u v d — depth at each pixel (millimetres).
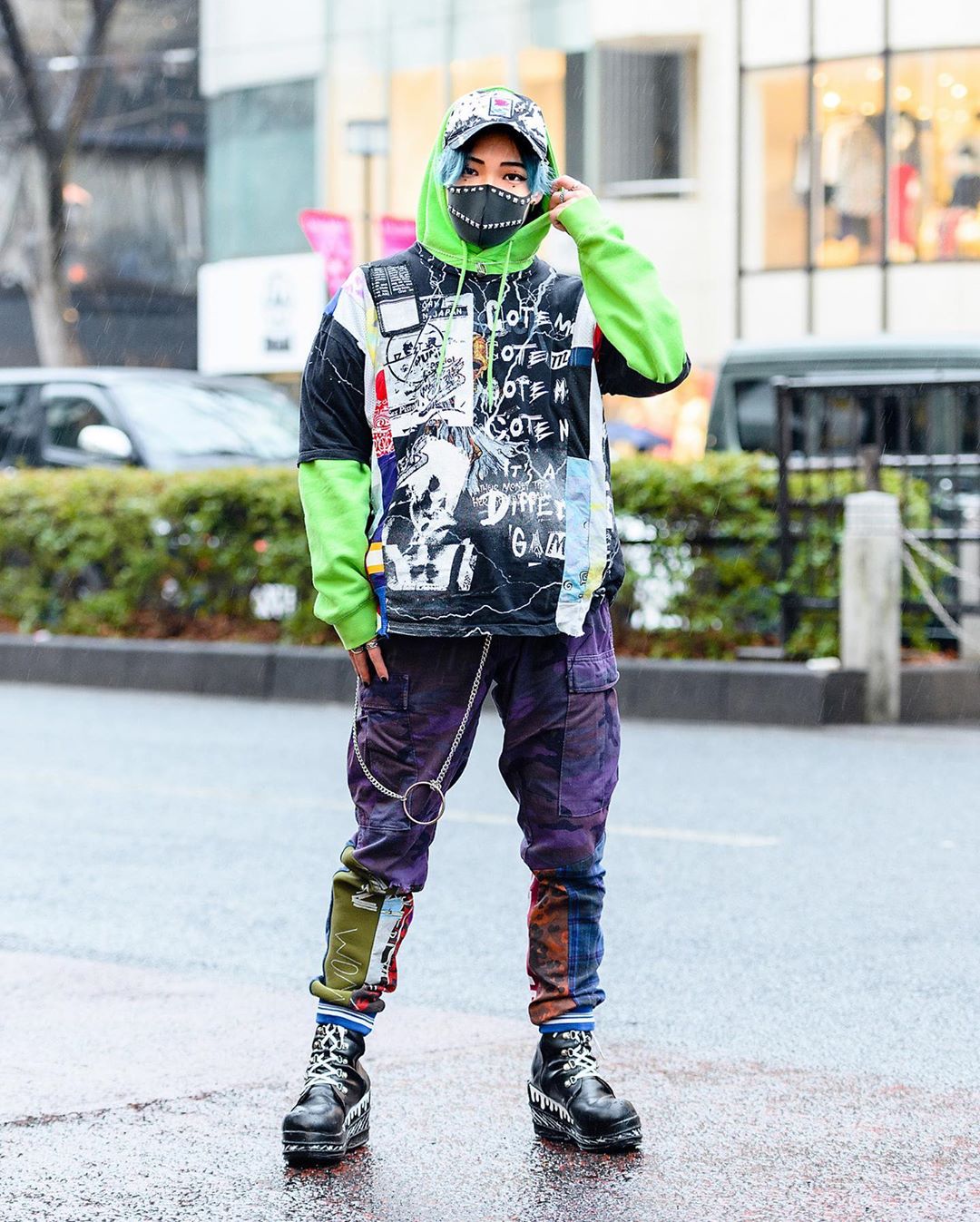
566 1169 7328
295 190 59906
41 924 12516
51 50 76688
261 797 17891
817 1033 9680
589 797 7770
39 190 61344
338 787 18438
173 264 79438
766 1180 7180
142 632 28828
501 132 7453
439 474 7523
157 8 78625
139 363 78938
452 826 16297
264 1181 7191
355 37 58656
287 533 27188
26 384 33531
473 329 7574
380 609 7547
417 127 58000
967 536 23656
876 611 22875
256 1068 8805
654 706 23672
